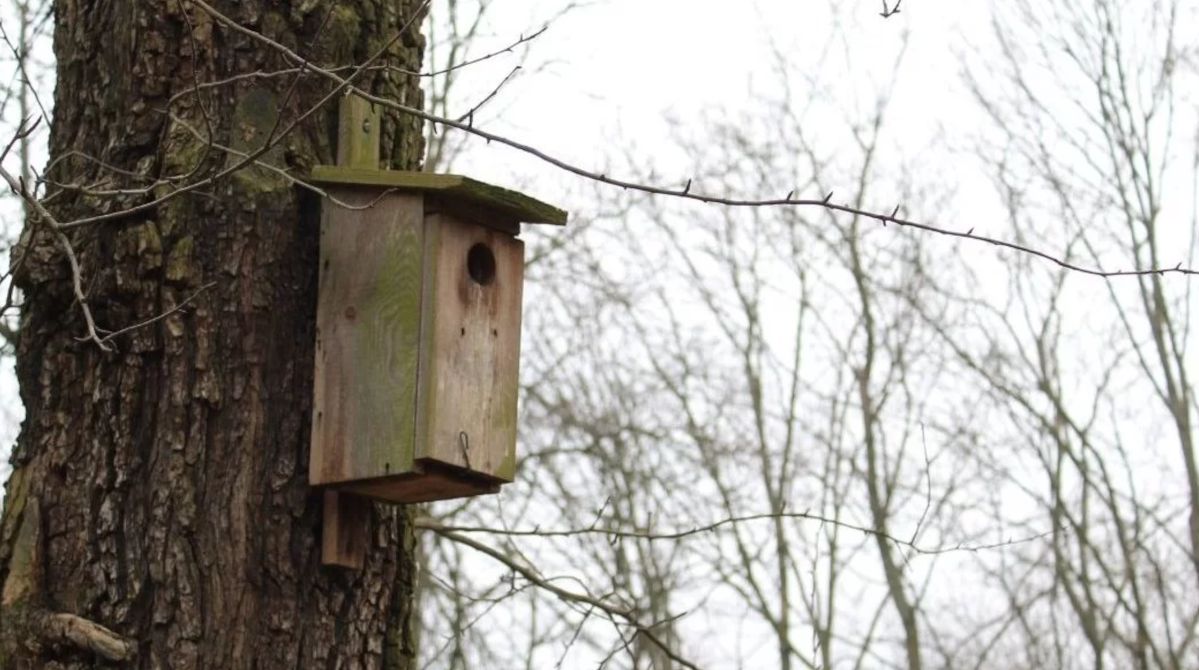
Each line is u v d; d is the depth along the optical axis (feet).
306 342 24.57
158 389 23.67
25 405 24.31
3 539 23.43
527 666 48.01
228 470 23.53
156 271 23.97
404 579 25.12
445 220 24.90
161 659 22.63
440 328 24.47
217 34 25.22
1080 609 67.41
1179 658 65.31
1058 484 70.49
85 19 25.76
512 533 32.78
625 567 55.11
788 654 65.98
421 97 27.50
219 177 22.71
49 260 24.25
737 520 32.65
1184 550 68.33
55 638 22.54
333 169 24.76
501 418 25.41
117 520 23.16
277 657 23.16
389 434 24.08
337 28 25.76
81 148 25.27
